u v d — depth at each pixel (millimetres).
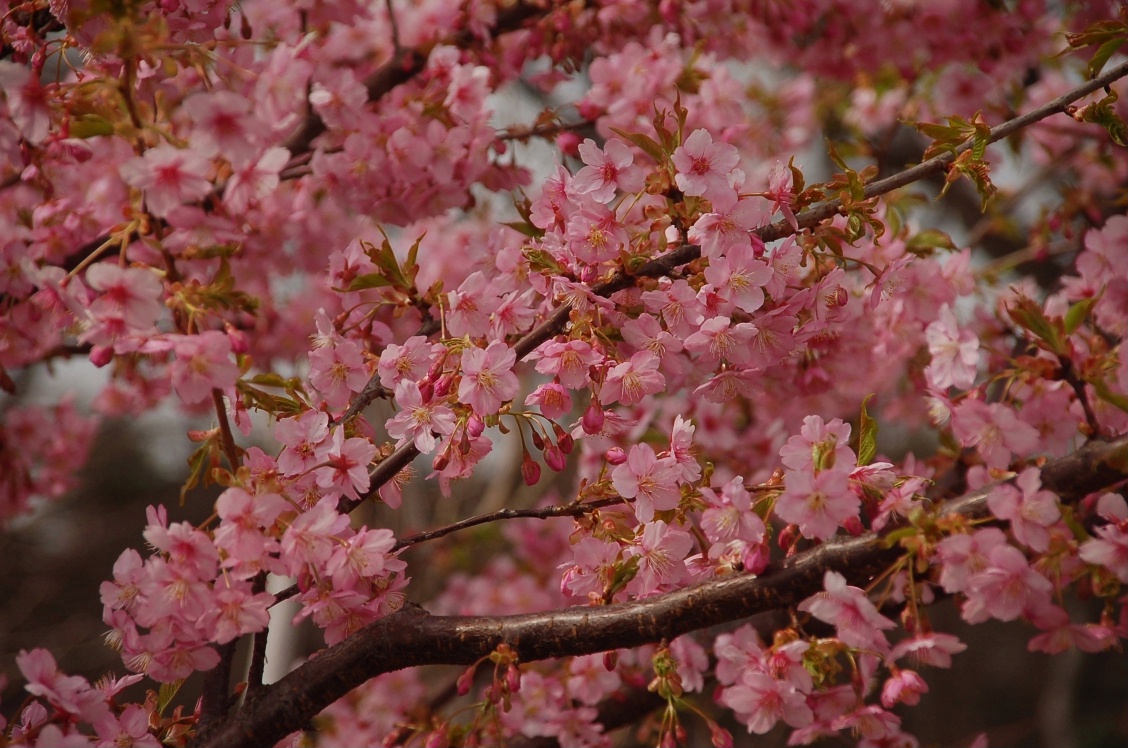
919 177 1727
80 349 2025
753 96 2990
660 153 1705
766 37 2174
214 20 1836
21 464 2508
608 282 1698
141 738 1653
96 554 4988
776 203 1701
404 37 2086
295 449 1676
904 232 1930
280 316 2311
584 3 2018
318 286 2318
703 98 1992
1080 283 1891
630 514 1757
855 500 1643
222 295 1640
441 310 1714
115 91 1678
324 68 1828
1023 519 1639
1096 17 2150
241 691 1708
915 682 1674
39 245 1823
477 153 1931
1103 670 5855
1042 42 2197
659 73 1975
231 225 1648
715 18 2086
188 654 1666
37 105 1702
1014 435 1730
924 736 5883
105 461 4824
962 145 1728
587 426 1680
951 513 1655
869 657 1744
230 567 1649
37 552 4730
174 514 5348
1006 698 6004
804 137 2996
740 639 1811
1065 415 1822
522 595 2775
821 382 1918
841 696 1703
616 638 1669
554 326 1708
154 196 1626
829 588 1641
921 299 1907
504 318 1714
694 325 1699
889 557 1655
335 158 1922
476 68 1918
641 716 1954
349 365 1726
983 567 1648
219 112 1628
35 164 1811
